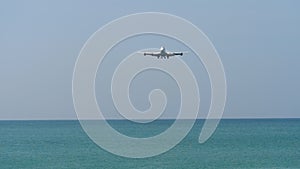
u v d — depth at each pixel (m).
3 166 136.25
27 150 182.12
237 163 140.25
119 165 132.88
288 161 145.75
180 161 142.50
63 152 170.50
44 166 134.50
